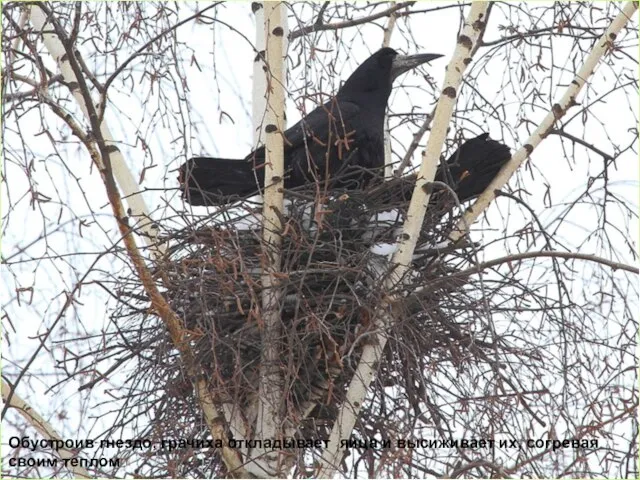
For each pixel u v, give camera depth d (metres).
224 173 11.75
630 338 10.45
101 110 9.05
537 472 9.43
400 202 11.21
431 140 10.03
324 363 10.28
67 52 8.88
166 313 9.32
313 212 10.30
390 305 9.72
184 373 9.94
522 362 9.93
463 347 10.52
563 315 10.00
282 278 9.69
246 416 9.95
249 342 9.82
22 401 9.92
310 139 12.27
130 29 9.91
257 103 11.59
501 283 10.77
